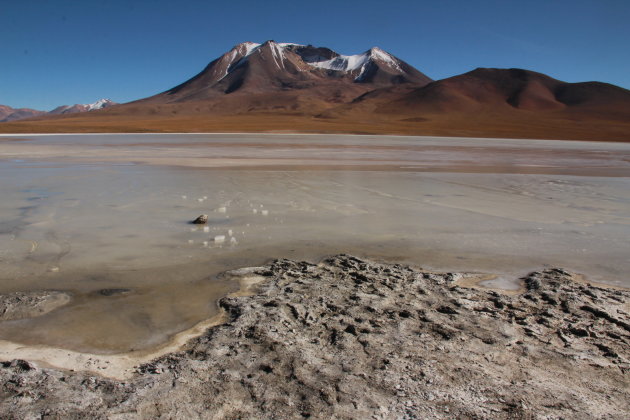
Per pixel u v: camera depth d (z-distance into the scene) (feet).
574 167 60.23
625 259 17.88
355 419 7.55
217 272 15.48
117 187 33.86
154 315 11.99
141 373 9.02
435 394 8.37
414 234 21.34
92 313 12.07
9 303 12.51
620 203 30.86
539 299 13.42
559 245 19.85
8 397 8.05
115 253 17.46
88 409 7.73
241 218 23.99
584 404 8.20
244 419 7.53
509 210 27.84
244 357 9.61
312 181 38.65
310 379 8.77
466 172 49.90
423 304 12.82
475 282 15.06
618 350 10.34
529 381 8.93
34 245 18.35
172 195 30.58
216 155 68.23
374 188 35.65
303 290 13.70
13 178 38.42
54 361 9.56
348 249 18.66
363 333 10.85
